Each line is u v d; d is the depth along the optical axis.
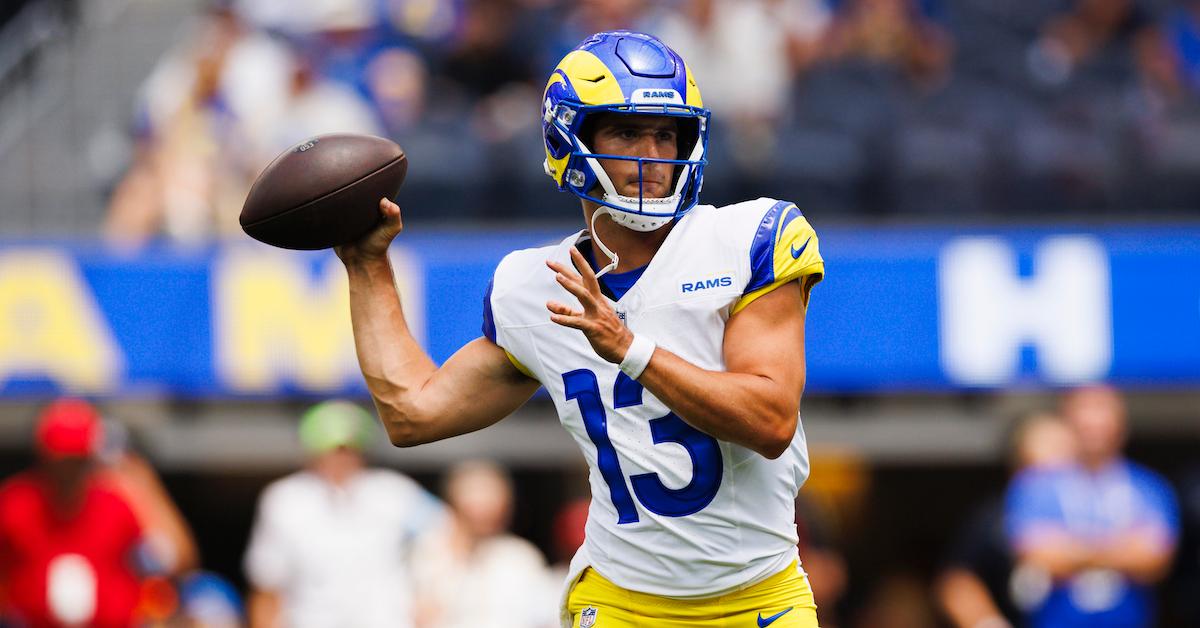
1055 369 29.00
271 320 29.11
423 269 29.31
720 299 11.23
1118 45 40.09
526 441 31.25
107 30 39.38
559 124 11.46
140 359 29.03
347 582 26.86
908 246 29.09
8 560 25.75
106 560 25.92
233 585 37.00
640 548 11.80
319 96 33.62
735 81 34.12
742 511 11.58
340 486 27.17
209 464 35.41
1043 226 29.16
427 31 36.56
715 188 32.75
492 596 26.33
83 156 35.69
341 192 11.95
